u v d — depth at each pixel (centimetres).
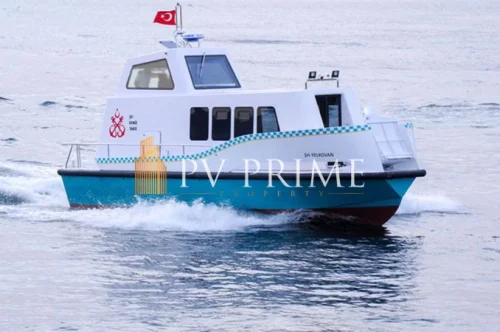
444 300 4159
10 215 5562
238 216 5269
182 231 5197
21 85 13050
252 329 3816
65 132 8962
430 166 7488
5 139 8469
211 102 5294
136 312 3991
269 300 4131
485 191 6488
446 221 5550
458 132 9344
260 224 5241
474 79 14588
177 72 5434
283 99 5144
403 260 4722
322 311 4009
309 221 5247
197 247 4891
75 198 5628
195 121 5338
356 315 3972
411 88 13338
